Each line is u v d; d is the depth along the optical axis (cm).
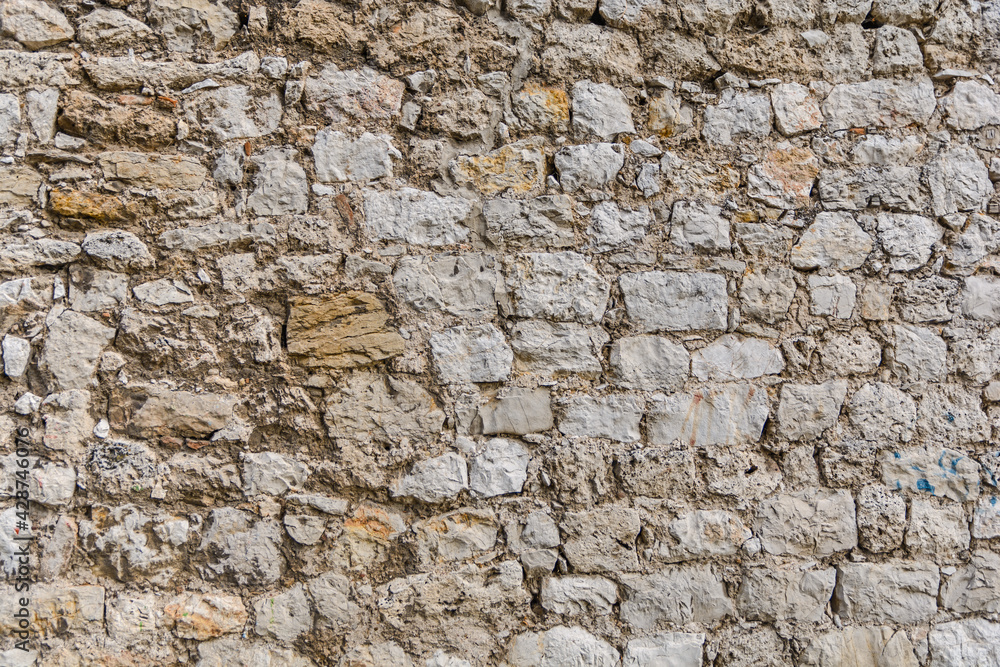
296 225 215
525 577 214
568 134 229
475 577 212
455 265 220
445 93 225
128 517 202
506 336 220
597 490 219
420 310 218
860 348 232
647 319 225
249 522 206
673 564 219
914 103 241
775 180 234
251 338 211
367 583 209
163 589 202
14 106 207
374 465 212
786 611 221
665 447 222
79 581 200
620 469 220
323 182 218
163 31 215
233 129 216
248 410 209
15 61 208
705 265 229
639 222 228
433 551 212
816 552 224
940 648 224
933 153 241
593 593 215
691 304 227
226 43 218
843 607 223
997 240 240
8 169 205
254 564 205
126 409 205
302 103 219
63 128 209
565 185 227
